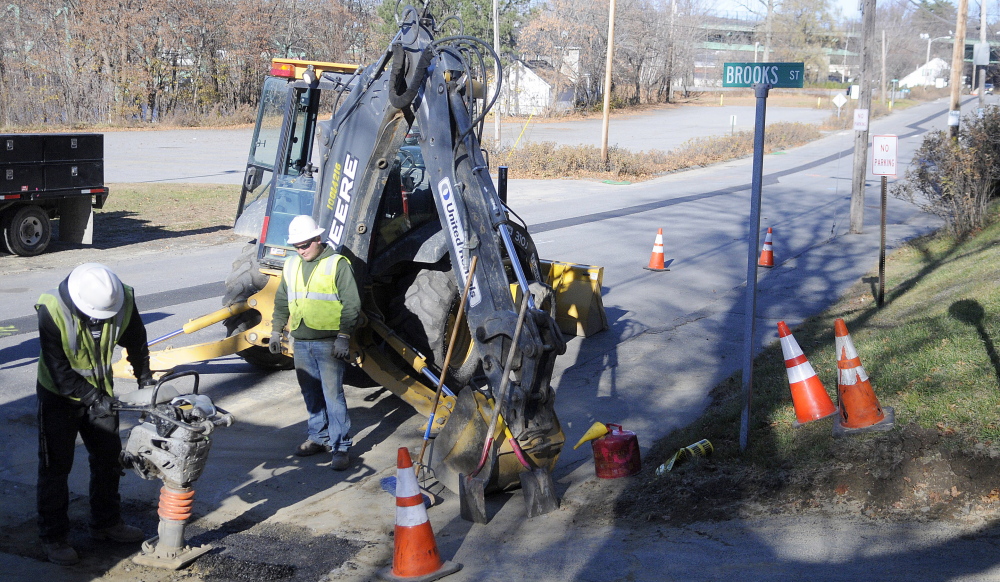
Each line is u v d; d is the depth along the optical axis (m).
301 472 5.84
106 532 4.66
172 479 4.34
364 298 6.51
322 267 5.69
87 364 4.32
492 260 5.31
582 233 17.25
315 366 5.88
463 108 5.57
